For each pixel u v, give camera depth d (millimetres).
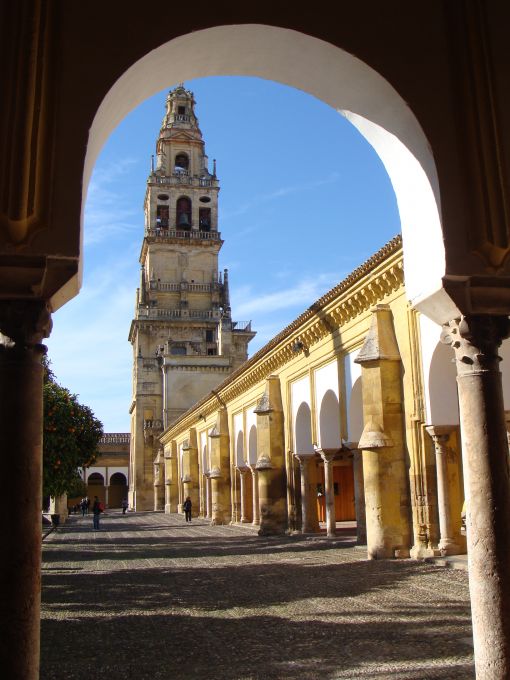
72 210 5285
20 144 5219
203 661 7902
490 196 5953
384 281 18156
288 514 27797
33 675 4785
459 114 6094
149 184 75812
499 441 5828
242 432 36156
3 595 4805
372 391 17625
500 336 6062
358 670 7180
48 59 5434
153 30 5598
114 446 88250
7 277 5211
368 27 6035
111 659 8188
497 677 5309
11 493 4992
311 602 11523
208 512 44969
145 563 19734
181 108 80000
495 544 5574
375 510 17094
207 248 74688
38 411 5277
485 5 6277
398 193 6918
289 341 26484
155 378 70562
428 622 9352
